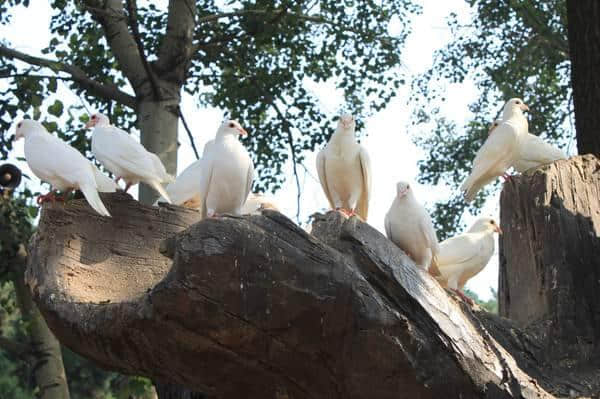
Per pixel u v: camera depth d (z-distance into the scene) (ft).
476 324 26.53
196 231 21.99
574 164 34.06
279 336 22.80
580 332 30.55
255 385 24.71
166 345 23.80
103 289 28.96
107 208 31.01
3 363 96.53
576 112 41.16
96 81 53.78
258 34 54.70
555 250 32.04
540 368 29.12
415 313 23.36
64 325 26.22
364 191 31.45
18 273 53.57
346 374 23.36
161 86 47.96
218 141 27.81
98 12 48.08
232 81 59.16
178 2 49.29
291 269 22.13
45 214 29.76
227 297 22.06
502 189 35.09
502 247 35.19
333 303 22.30
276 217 22.50
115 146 33.60
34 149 30.14
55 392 52.85
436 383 23.31
